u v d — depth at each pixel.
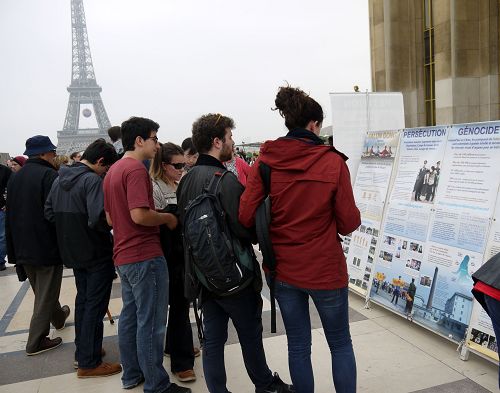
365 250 4.43
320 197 2.09
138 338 2.78
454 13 11.10
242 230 2.29
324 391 2.84
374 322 3.91
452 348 3.34
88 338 3.23
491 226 3.06
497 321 1.69
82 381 3.22
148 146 2.80
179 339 3.12
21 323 4.55
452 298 3.29
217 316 2.46
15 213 3.57
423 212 3.70
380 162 4.45
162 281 2.84
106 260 3.20
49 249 3.58
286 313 2.27
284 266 2.21
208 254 2.21
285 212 2.16
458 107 11.38
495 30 10.98
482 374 2.94
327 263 2.15
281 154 2.15
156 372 2.82
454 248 3.33
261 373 2.58
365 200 4.57
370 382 2.90
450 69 11.49
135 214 2.58
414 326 3.77
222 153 2.51
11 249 3.81
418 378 2.93
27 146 3.70
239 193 2.32
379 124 5.52
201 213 2.25
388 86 13.36
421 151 3.89
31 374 3.37
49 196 3.33
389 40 13.16
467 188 3.31
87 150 3.30
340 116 5.36
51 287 3.71
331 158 2.12
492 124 3.17
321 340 3.60
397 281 3.87
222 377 2.51
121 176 2.71
